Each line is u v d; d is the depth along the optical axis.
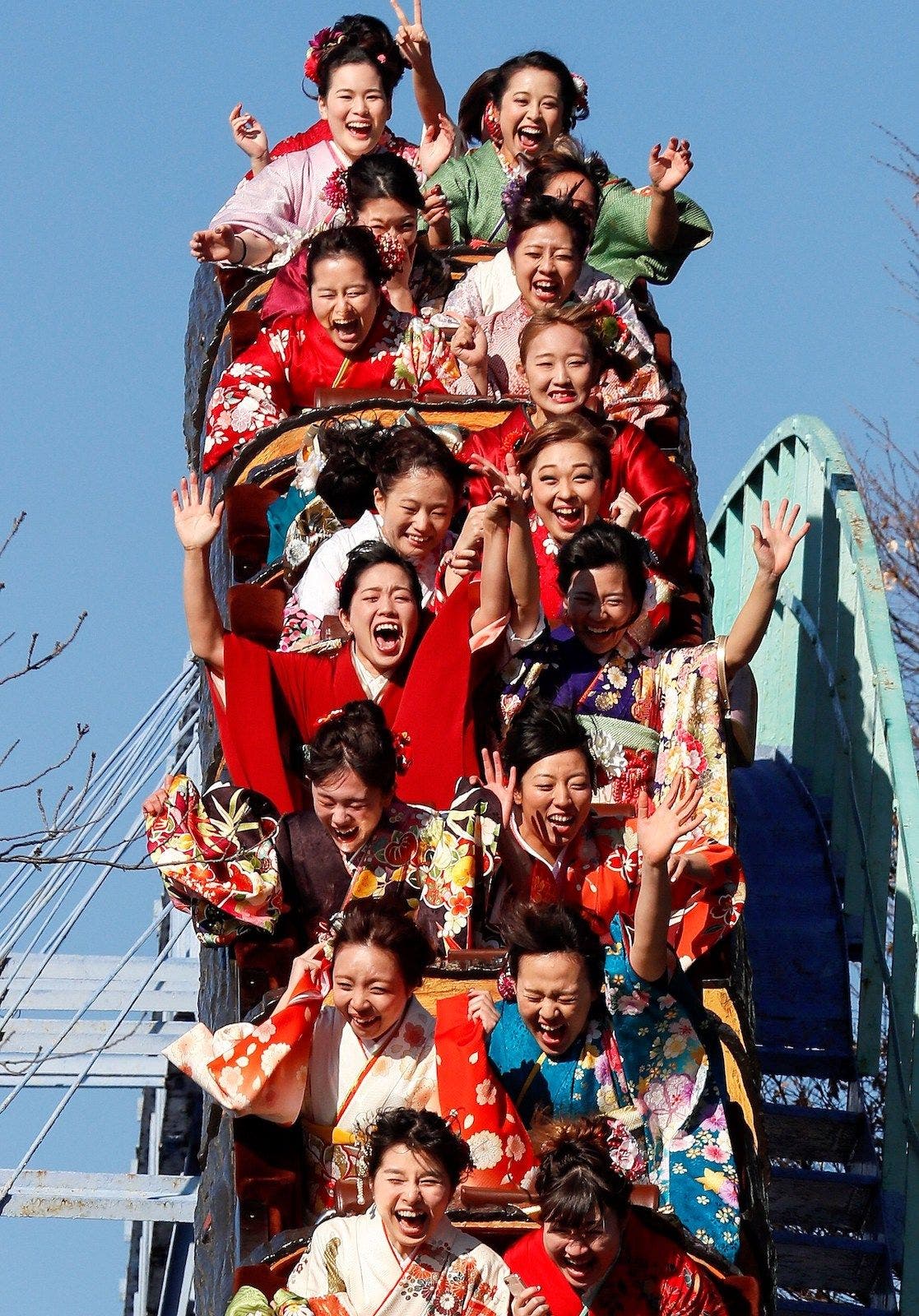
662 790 10.23
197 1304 9.67
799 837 14.95
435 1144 7.86
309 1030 8.77
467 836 9.62
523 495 10.70
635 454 12.23
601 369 11.96
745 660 10.57
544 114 14.98
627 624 10.48
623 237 14.88
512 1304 7.88
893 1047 12.63
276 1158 8.78
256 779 10.22
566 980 8.53
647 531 12.02
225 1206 9.11
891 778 13.48
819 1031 13.71
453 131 15.49
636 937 8.71
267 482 12.33
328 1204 8.71
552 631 10.66
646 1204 8.25
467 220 15.22
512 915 8.73
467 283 13.52
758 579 10.52
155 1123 14.13
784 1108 13.05
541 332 11.78
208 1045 8.70
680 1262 8.15
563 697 10.48
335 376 12.92
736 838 10.34
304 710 10.36
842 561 14.88
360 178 13.14
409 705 10.23
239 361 13.01
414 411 12.30
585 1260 7.96
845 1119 13.05
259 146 15.59
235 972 9.89
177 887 9.73
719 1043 8.95
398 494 10.72
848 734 14.61
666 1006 8.78
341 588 10.40
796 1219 12.66
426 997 9.17
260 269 14.68
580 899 9.76
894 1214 12.44
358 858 9.66
